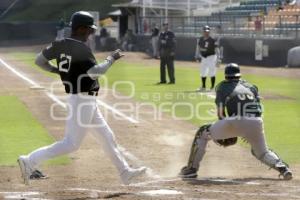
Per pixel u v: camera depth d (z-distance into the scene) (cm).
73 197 1261
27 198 1252
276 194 1281
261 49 5438
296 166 1680
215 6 7519
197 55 3666
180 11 7681
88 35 1293
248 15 6281
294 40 5191
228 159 1775
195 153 1493
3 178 1488
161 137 2128
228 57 5791
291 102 3066
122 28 7538
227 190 1323
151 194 1280
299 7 6094
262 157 1495
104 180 1462
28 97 3303
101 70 1269
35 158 1289
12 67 5147
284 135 2181
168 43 3969
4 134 2188
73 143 1292
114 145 1313
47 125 2389
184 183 1415
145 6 7356
